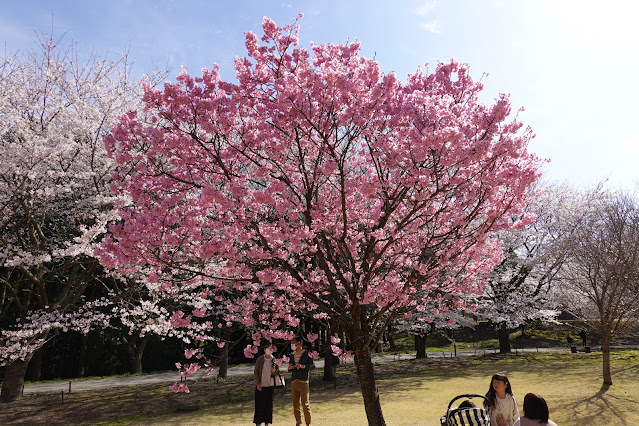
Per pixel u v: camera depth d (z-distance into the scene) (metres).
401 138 6.00
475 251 7.29
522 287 27.27
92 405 14.74
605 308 14.74
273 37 6.52
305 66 6.01
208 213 6.84
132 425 11.41
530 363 21.42
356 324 6.98
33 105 13.81
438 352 33.12
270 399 9.62
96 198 12.05
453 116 6.17
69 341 29.95
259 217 7.27
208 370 7.35
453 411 4.90
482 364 22.12
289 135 6.52
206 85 6.52
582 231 16.05
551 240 24.30
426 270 6.69
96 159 13.72
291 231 6.54
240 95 6.36
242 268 6.97
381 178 6.68
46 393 17.48
